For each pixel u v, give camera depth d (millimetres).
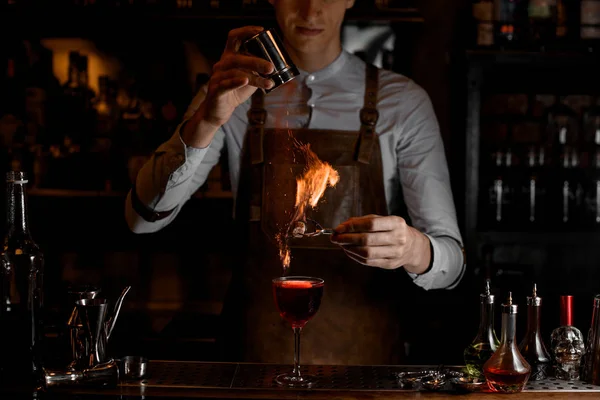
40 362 1418
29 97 3373
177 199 1947
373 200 2182
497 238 3205
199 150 1822
